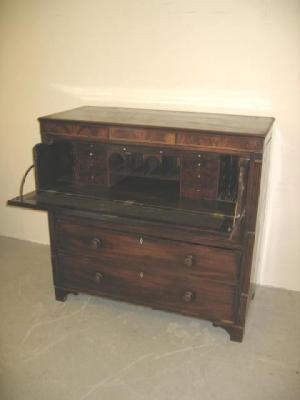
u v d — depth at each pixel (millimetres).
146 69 2059
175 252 1746
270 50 1831
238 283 1703
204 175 1665
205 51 1928
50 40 2191
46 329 1891
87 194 1776
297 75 1831
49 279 2295
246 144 1517
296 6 1739
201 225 1484
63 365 1678
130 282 1885
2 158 2600
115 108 2105
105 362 1693
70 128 1740
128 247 1818
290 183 2010
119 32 2041
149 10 1952
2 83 2391
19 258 2527
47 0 2115
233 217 1545
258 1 1777
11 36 2256
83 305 2066
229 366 1669
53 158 1837
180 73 2004
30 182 2590
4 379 1606
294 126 1911
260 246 2096
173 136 1604
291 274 2184
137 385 1578
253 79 1897
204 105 2016
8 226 2779
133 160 1881
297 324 1921
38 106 2369
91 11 2055
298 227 2082
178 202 1690
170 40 1967
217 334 1857
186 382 1590
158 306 1877
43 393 1541
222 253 1679
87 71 2180
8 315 1988
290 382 1586
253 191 1570
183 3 1888
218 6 1840
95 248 1875
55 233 1941
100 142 1722
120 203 1681
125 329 1890
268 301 2098
